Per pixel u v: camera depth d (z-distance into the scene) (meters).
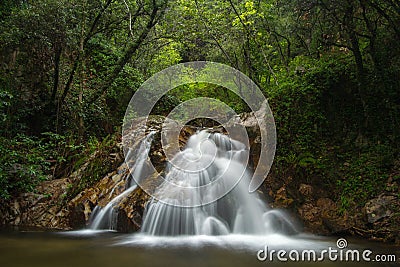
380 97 6.73
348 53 8.08
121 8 10.62
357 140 6.74
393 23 6.57
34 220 6.45
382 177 5.90
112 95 10.91
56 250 4.25
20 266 3.54
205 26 10.15
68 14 8.30
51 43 8.46
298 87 7.34
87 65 10.67
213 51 11.27
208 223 5.43
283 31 9.94
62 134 9.19
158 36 11.56
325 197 6.18
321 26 8.13
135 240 4.90
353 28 6.96
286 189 6.25
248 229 5.60
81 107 9.03
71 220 6.20
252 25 9.71
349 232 5.51
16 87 8.77
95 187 6.64
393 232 5.05
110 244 4.60
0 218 6.50
